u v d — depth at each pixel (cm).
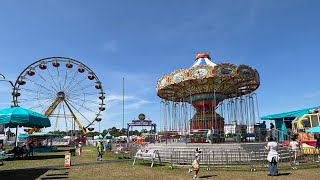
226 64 2267
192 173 1413
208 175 1332
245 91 2859
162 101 2816
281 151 1878
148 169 1608
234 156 1770
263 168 1488
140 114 4253
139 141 3612
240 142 2112
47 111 5266
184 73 2359
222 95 2633
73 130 6322
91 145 6009
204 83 2520
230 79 2400
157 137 2653
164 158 1992
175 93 2889
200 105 2656
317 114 2484
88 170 1590
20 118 2180
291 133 2631
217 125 2592
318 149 1816
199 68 2295
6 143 5528
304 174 1295
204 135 2264
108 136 6109
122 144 3794
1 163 2003
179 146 2053
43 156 2769
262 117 3450
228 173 1378
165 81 2541
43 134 4397
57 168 1700
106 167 1739
